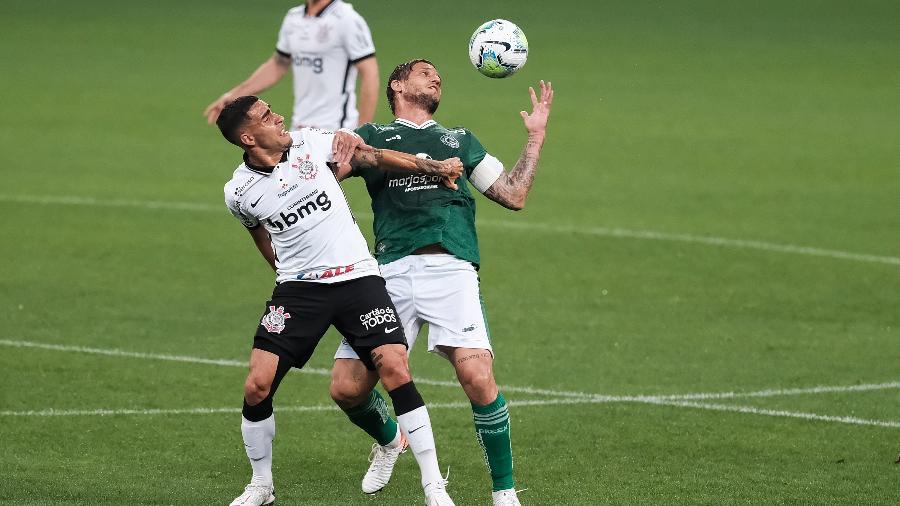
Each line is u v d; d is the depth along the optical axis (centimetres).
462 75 8438
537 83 8294
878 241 4569
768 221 4878
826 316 3638
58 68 8594
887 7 11975
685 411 2817
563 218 4888
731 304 3762
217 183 5503
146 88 7950
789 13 11681
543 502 2272
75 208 4956
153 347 3297
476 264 2245
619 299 3812
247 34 10219
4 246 4366
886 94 8012
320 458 2530
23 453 2509
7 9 11300
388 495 2327
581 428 2702
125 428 2681
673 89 8150
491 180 2242
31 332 3403
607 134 6744
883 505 2264
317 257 2159
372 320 2147
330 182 2170
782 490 2338
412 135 2252
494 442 2152
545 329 3491
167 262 4206
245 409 2172
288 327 2158
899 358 3241
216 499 2256
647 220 4872
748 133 6800
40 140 6375
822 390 2970
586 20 11212
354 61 3916
